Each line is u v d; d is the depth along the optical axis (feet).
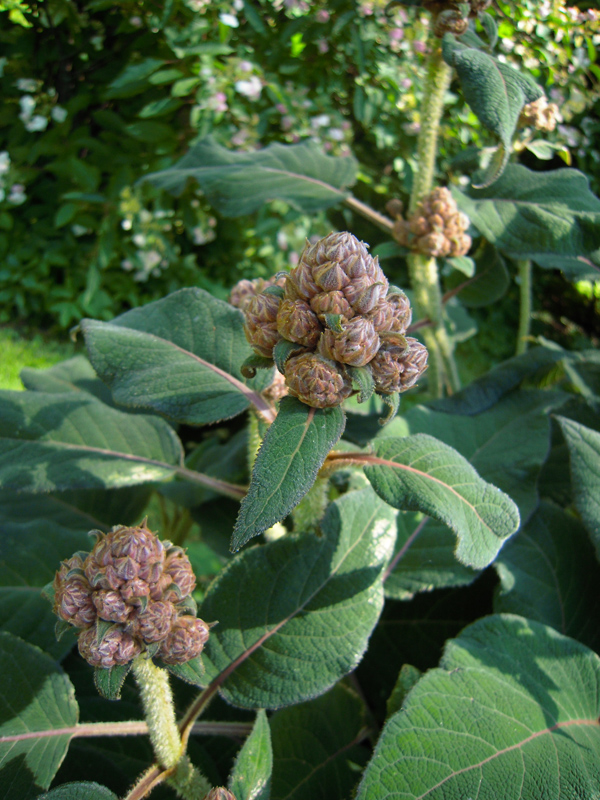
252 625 0.94
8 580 1.10
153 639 0.71
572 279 1.53
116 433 1.14
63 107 3.44
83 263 3.66
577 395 1.50
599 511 1.09
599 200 1.36
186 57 3.01
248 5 2.82
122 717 1.08
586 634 1.10
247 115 3.17
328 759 1.02
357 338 0.73
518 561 1.17
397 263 2.12
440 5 1.23
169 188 1.66
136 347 1.00
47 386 1.53
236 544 0.68
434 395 1.57
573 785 0.81
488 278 1.72
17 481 1.05
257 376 0.98
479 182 1.36
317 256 0.77
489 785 0.79
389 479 0.85
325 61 3.13
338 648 0.91
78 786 0.74
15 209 3.70
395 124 3.21
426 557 1.15
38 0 3.15
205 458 1.61
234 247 3.84
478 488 0.86
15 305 3.84
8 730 0.85
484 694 0.88
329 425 0.75
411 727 0.82
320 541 0.98
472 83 1.09
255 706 0.89
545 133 1.82
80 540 1.19
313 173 1.66
